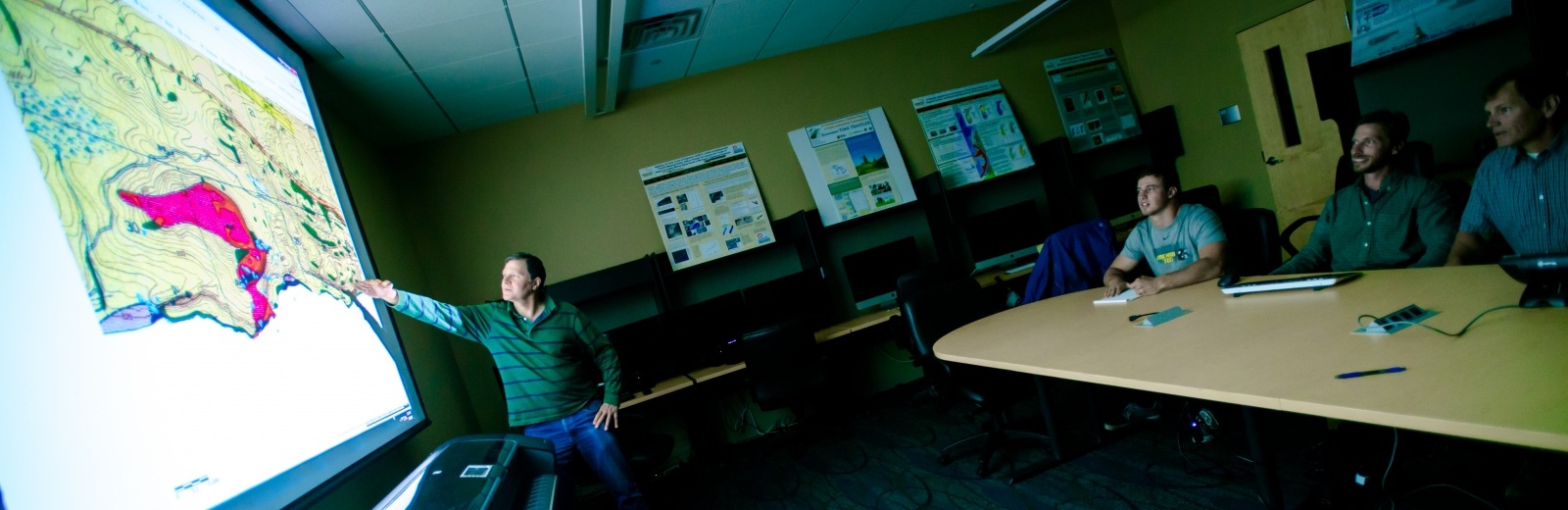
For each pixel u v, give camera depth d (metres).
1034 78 4.93
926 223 4.59
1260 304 1.79
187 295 1.16
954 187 4.48
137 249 1.07
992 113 4.70
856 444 3.53
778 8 3.63
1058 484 2.47
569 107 4.15
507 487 1.20
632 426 3.86
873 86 4.60
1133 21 5.07
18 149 0.91
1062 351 1.82
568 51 3.30
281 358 1.40
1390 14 3.44
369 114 3.33
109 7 1.21
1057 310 2.46
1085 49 5.09
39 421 0.81
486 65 3.19
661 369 3.70
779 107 4.43
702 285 4.20
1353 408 1.00
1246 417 1.68
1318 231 2.63
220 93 1.60
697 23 3.49
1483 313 1.25
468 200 3.95
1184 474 2.30
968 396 2.57
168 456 0.98
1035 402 3.54
